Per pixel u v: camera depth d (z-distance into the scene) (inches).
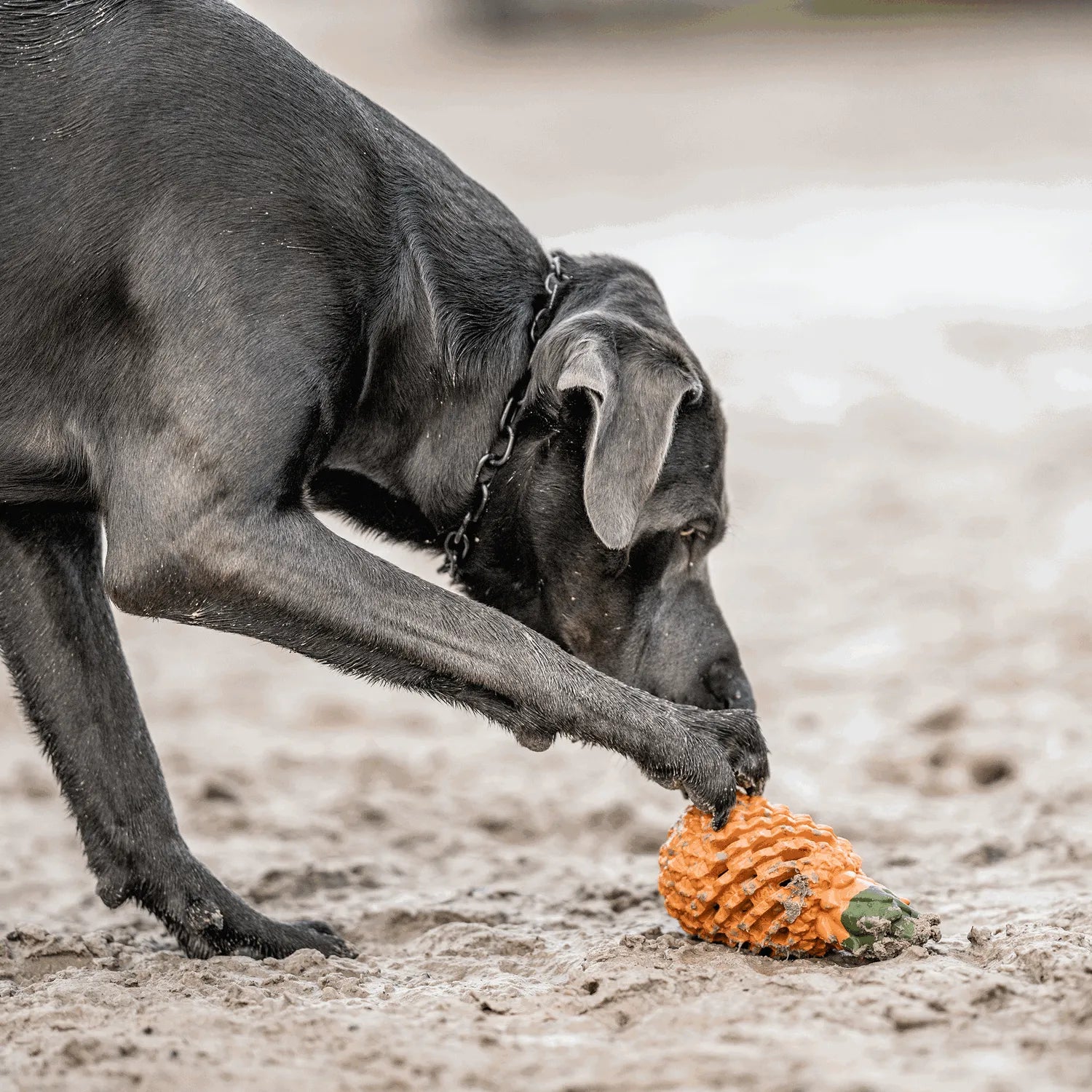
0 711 608.4
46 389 315.6
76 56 319.0
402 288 334.3
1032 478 870.4
